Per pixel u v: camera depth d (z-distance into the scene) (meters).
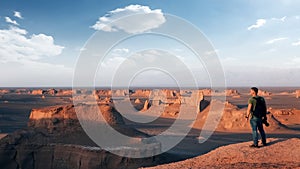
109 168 37.00
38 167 41.34
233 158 11.20
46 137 43.81
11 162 41.75
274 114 100.56
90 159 38.31
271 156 10.63
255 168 9.01
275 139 12.68
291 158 10.17
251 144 12.42
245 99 197.25
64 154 41.03
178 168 11.09
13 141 43.28
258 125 11.84
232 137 68.69
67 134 44.50
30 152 42.19
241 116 82.50
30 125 47.34
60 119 46.56
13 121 103.44
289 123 90.06
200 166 10.83
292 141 12.12
